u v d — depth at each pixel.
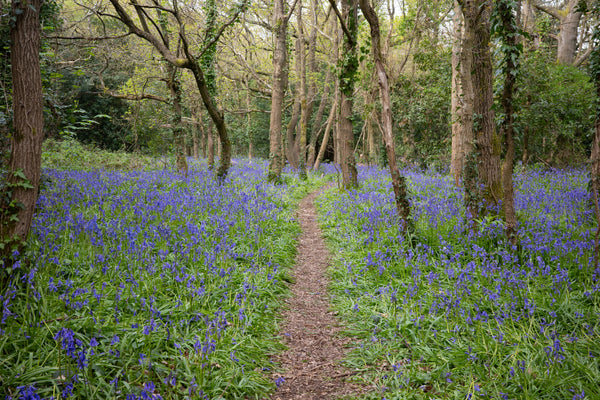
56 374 3.40
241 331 4.79
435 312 5.14
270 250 7.89
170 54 10.67
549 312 4.79
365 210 10.63
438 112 21.94
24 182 4.68
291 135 30.45
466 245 7.23
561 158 22.28
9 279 4.33
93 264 5.51
